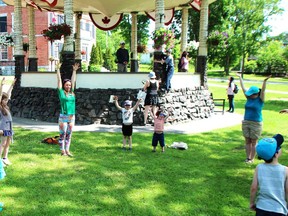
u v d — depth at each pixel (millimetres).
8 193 4770
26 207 4312
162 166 6273
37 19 31453
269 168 3217
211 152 7496
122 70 15273
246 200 4773
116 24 19297
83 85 11266
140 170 5992
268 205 3100
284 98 21453
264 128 10906
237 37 46719
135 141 8352
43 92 12016
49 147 7508
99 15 19375
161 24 11086
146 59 59969
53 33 10812
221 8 36469
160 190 5043
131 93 10953
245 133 6648
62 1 16016
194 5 15125
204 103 13328
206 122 11922
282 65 50438
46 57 31828
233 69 63375
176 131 9953
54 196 4695
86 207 4363
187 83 12820
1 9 34719
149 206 4445
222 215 4277
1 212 4148
